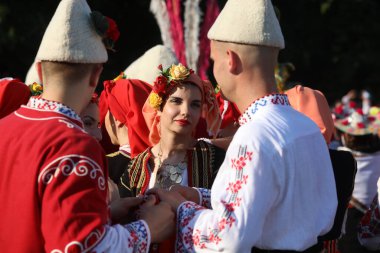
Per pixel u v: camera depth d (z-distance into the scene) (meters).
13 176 4.61
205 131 6.92
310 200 4.97
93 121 6.91
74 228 4.40
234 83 5.09
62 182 4.47
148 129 6.74
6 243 4.62
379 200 7.28
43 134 4.61
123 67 23.41
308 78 28.11
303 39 26.84
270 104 5.02
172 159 6.35
